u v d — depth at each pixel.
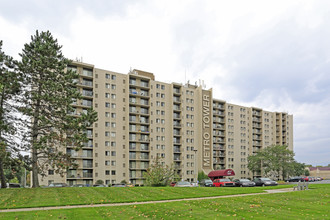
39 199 22.20
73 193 25.98
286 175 96.88
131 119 72.81
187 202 20.91
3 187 32.34
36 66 33.69
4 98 32.41
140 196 24.97
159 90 79.88
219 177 82.38
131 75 73.50
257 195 25.80
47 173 57.66
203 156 85.62
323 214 15.55
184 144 83.25
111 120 68.94
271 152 89.25
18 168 34.56
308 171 124.56
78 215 15.73
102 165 65.81
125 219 14.77
